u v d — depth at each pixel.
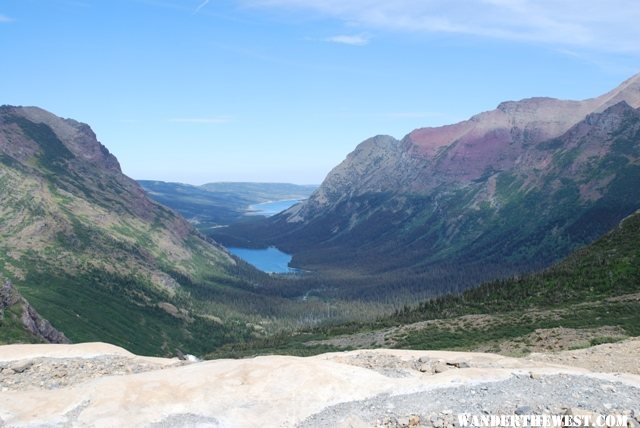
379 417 29.67
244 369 34.47
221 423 28.94
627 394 32.00
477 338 102.62
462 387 33.03
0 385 37.84
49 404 30.12
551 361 45.19
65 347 46.72
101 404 29.75
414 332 123.06
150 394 30.95
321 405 30.91
